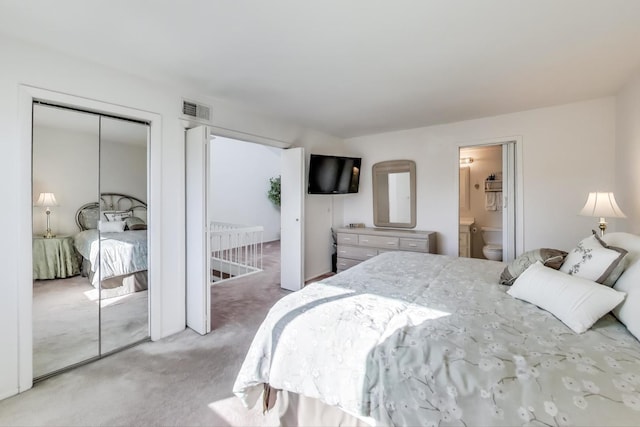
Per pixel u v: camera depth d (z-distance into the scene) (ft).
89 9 5.08
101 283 7.55
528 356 3.35
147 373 6.60
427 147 13.53
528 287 5.05
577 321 3.99
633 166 7.99
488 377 3.14
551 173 10.59
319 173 13.75
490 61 7.13
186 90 8.89
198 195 8.58
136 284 8.13
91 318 7.39
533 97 9.63
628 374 3.00
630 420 2.53
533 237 10.94
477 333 3.90
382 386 3.52
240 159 24.79
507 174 11.58
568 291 4.38
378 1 4.93
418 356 3.54
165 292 8.50
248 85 8.60
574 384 2.91
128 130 7.89
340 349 3.99
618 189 9.19
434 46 6.43
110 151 7.59
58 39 6.03
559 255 5.74
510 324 4.17
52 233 6.75
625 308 4.02
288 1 4.92
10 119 5.86
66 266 6.98
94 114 7.31
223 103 9.99
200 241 8.54
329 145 15.14
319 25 5.64
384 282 6.19
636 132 7.80
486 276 6.72
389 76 7.98
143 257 8.23
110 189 7.63
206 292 8.61
